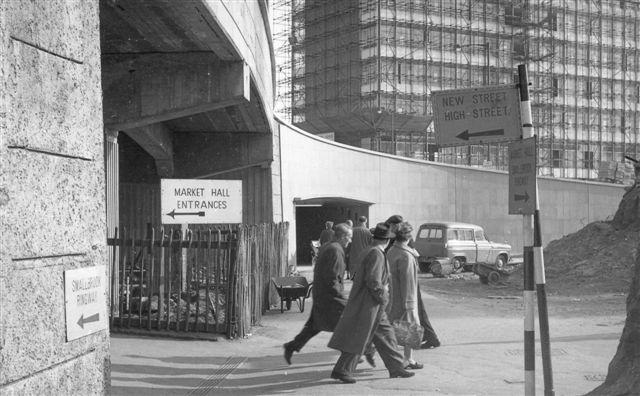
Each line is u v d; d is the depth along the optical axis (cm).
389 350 852
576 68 7688
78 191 384
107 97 1698
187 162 3048
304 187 3994
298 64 7875
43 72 348
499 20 7225
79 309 377
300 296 1555
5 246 306
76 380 370
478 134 634
